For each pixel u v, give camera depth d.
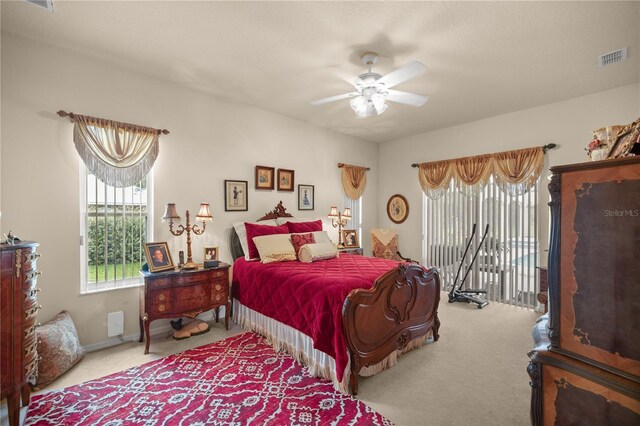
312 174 5.04
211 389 2.26
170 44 2.69
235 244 3.93
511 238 4.40
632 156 1.08
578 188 1.23
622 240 1.11
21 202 2.59
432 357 2.79
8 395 1.75
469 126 4.88
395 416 1.97
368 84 2.81
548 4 2.12
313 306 2.50
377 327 2.44
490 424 1.90
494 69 3.09
